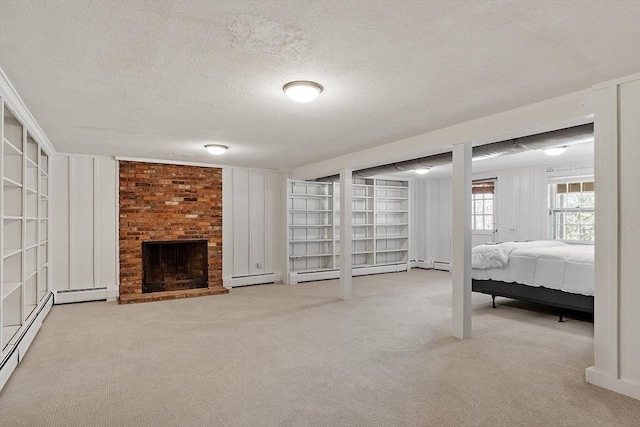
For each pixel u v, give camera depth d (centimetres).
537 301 469
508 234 756
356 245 867
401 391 267
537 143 388
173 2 170
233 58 231
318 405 247
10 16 181
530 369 306
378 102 316
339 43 211
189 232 652
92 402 253
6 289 324
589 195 643
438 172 807
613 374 266
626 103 261
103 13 179
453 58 232
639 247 254
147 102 316
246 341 379
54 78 262
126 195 600
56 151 547
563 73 256
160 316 479
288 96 291
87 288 573
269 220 749
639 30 197
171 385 278
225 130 416
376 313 492
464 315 386
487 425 223
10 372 292
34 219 423
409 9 176
